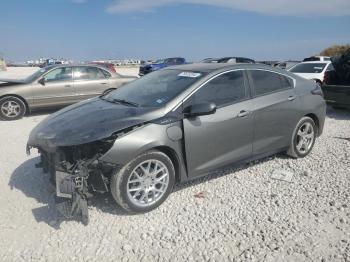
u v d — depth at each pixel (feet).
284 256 10.73
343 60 30.63
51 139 12.74
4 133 26.30
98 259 10.74
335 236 11.71
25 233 12.09
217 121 14.58
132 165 12.64
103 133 12.30
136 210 13.04
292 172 17.02
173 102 13.94
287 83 17.94
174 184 14.39
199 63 17.81
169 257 10.78
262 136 16.46
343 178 16.22
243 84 16.05
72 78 34.04
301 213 13.20
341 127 26.45
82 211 12.14
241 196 14.62
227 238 11.68
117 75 36.19
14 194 14.93
